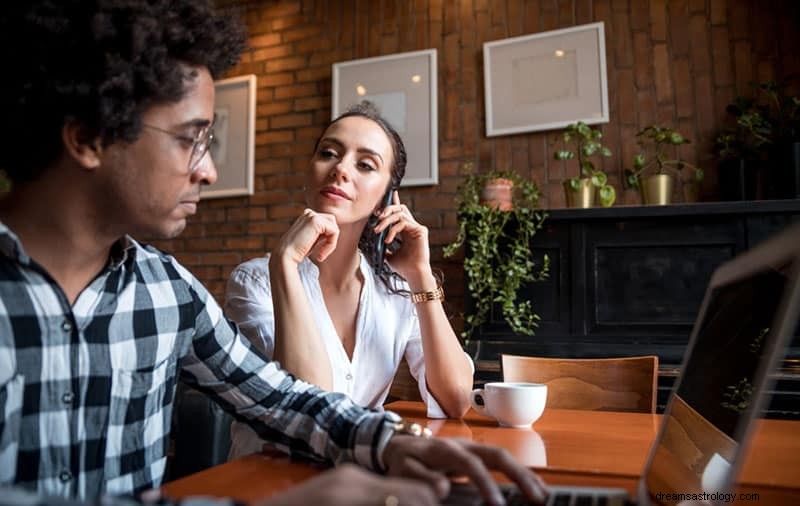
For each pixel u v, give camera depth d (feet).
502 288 8.33
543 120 9.74
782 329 1.56
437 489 1.80
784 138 7.93
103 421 2.36
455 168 10.28
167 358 2.67
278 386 2.79
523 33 10.12
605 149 8.80
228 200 11.82
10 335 2.09
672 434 2.31
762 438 3.02
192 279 2.91
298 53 11.66
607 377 4.88
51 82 1.97
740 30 8.96
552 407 4.91
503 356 5.08
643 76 9.36
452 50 10.53
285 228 11.33
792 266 1.65
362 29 11.21
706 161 8.93
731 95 8.90
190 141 2.20
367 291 4.50
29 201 2.19
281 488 2.08
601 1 9.68
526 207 8.84
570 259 8.11
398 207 4.58
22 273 2.15
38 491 2.12
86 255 2.30
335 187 4.33
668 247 7.70
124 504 1.42
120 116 2.00
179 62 2.22
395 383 6.98
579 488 1.94
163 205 2.18
